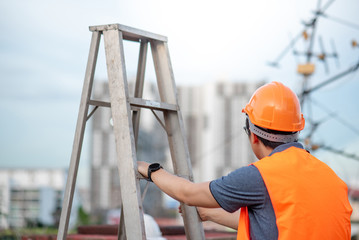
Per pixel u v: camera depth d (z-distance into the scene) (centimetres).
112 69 204
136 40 236
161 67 236
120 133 199
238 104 9794
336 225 168
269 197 166
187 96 9906
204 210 230
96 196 9675
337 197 173
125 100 198
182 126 230
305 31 770
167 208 4088
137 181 195
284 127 182
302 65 758
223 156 9638
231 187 168
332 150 707
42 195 6347
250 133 193
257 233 168
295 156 176
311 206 164
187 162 226
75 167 207
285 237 161
